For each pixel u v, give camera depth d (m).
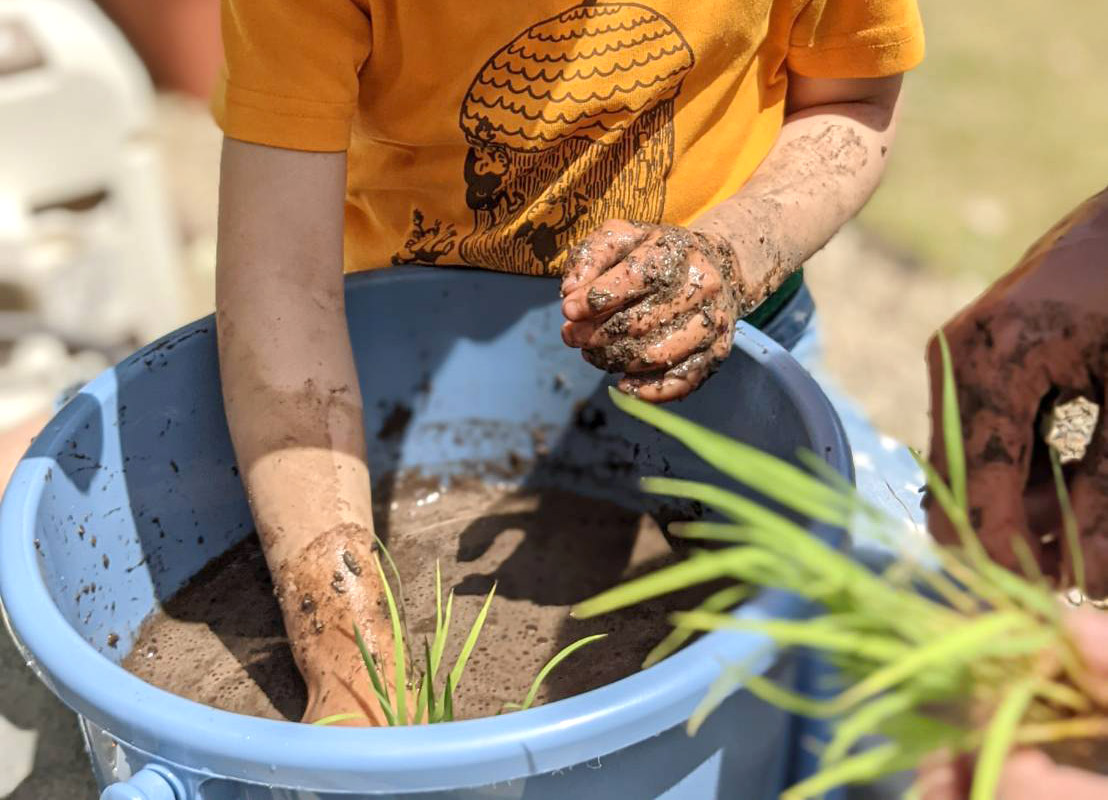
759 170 1.20
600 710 0.67
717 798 0.76
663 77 1.12
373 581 0.95
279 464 0.98
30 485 0.92
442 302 1.21
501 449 1.28
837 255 3.32
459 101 1.11
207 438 1.11
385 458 1.27
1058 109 3.98
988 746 0.56
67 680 0.73
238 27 1.02
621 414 1.21
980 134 3.83
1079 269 0.85
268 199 1.04
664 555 1.17
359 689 0.88
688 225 1.12
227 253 1.04
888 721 0.61
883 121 1.27
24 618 0.77
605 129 1.13
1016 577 0.72
